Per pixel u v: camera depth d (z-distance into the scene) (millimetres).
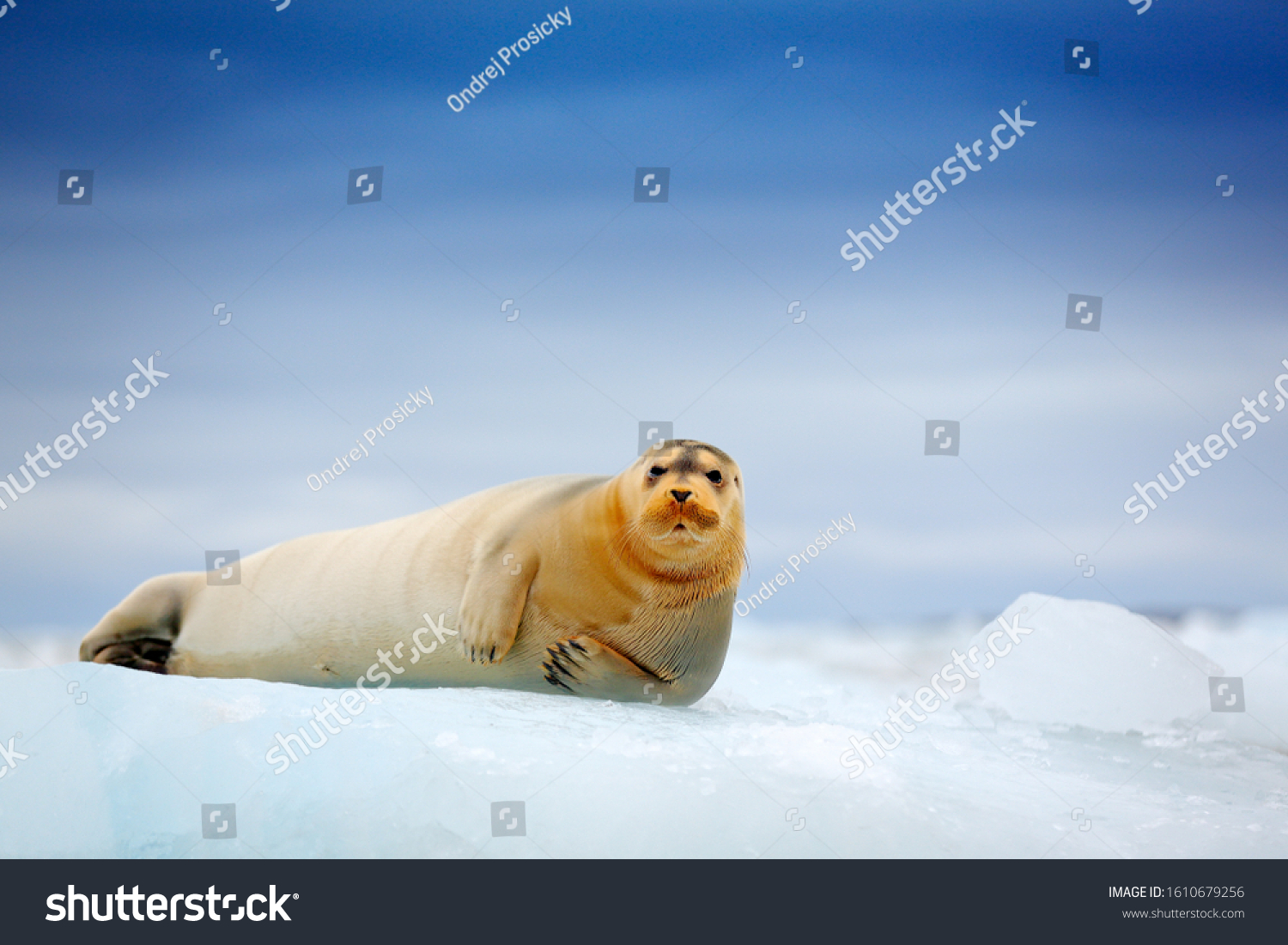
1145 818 12922
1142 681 17516
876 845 11578
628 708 15062
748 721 15234
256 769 12375
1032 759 15188
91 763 12500
